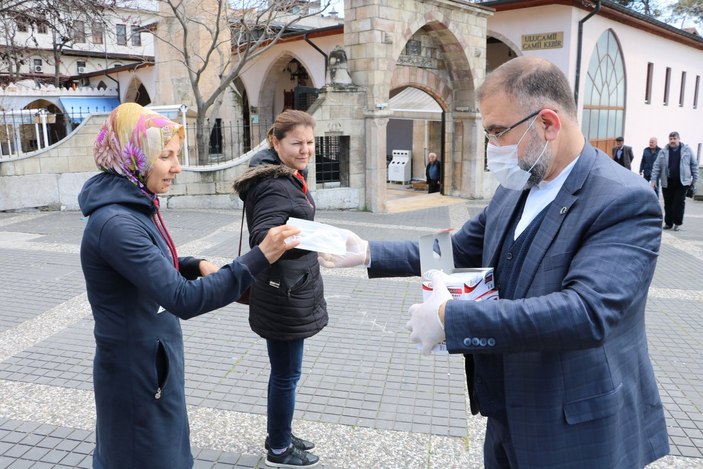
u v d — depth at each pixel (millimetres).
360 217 13273
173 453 2225
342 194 14141
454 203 16141
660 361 5012
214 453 3494
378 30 13453
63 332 5496
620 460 1737
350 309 6234
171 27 16297
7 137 13969
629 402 1775
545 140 1772
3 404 4086
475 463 3453
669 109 27094
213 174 13297
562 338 1523
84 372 4641
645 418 1860
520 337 1542
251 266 2066
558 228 1754
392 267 2324
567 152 1811
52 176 12711
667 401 4266
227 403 4152
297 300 3027
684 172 11562
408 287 7078
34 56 34781
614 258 1583
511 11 18906
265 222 2805
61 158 12727
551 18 18156
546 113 1741
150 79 27797
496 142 1842
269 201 2852
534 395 1751
